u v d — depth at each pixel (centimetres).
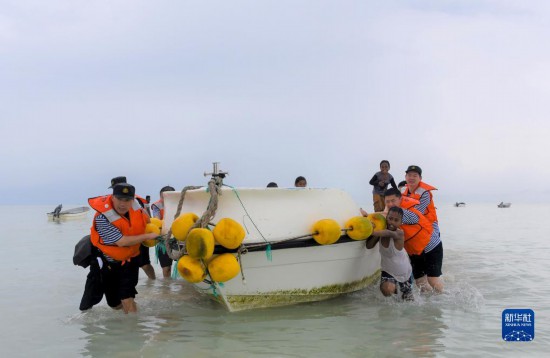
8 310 605
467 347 429
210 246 476
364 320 521
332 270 598
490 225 2308
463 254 1077
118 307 577
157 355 424
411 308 570
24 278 839
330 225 553
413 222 621
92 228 547
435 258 638
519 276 779
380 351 421
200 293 668
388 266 604
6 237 1723
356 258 623
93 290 560
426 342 443
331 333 476
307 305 591
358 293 650
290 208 562
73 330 511
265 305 573
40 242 1520
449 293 645
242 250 508
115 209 541
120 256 548
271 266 547
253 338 464
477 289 673
